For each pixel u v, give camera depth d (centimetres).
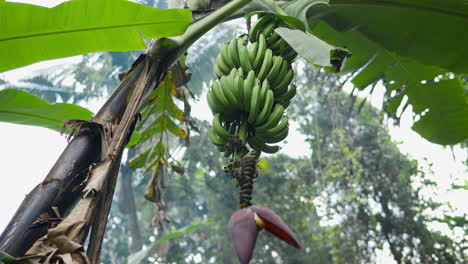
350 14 283
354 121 1542
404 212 1343
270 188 1476
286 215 1435
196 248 1623
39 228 129
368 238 1295
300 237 1414
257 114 181
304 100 1580
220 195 1586
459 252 1209
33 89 978
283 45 205
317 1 221
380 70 351
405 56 307
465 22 286
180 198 1661
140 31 170
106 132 153
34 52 167
